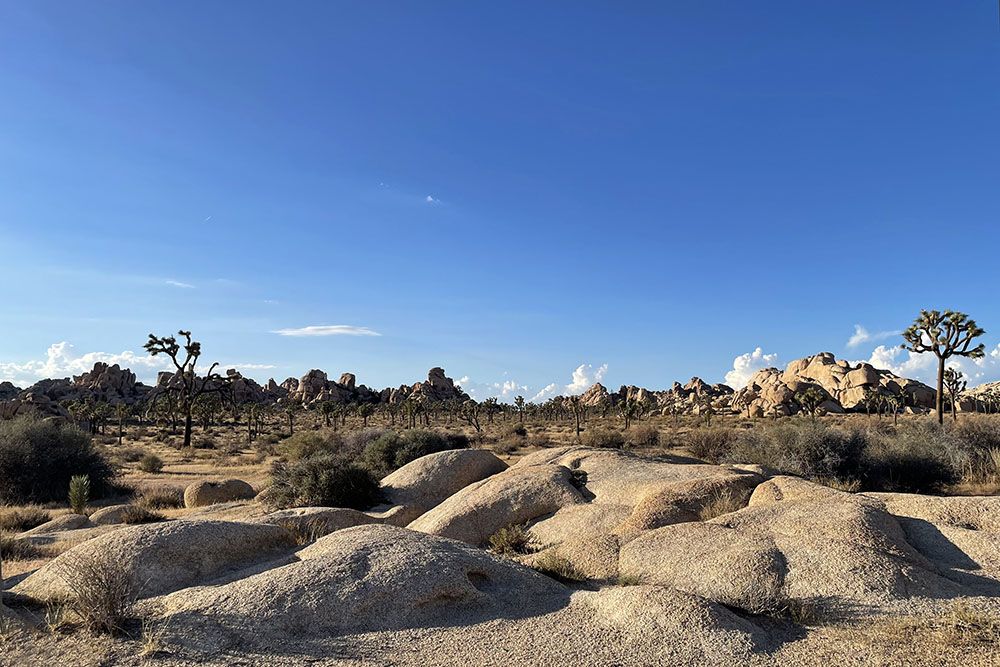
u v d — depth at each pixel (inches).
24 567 465.1
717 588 322.3
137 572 327.3
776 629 283.0
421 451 1122.7
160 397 4323.3
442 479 725.9
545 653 260.4
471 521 556.7
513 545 505.7
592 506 545.3
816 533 370.6
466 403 4542.3
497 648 266.1
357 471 715.4
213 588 310.2
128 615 279.6
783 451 874.1
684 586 333.4
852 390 4099.4
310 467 732.0
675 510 486.0
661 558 368.8
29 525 742.5
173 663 245.4
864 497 467.8
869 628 276.1
